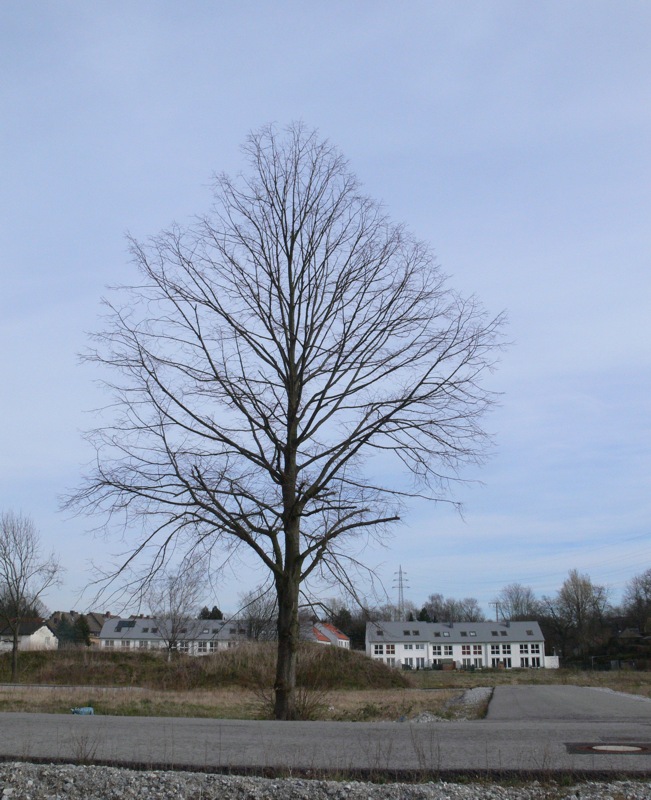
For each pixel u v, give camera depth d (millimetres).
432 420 17359
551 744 9930
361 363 17812
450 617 149875
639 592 112000
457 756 9000
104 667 47406
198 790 7648
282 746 9836
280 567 16875
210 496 16219
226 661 41906
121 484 16359
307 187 18391
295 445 17375
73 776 8070
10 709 21688
